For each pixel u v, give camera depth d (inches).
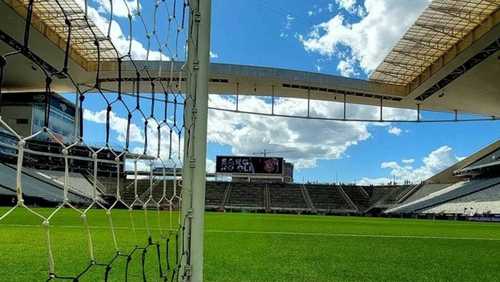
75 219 471.2
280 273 146.2
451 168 1565.0
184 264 85.9
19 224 370.9
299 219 778.2
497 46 798.5
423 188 1566.2
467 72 925.2
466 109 1221.1
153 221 429.7
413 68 996.6
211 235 315.0
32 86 984.3
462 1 710.5
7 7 640.4
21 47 57.7
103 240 247.4
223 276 137.4
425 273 156.6
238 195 1637.6
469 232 461.1
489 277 150.5
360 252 222.2
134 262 151.9
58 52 761.6
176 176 97.3
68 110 1053.8
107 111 76.5
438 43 865.5
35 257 173.0
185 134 88.5
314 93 1131.3
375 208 1584.6
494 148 1405.0
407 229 495.2
